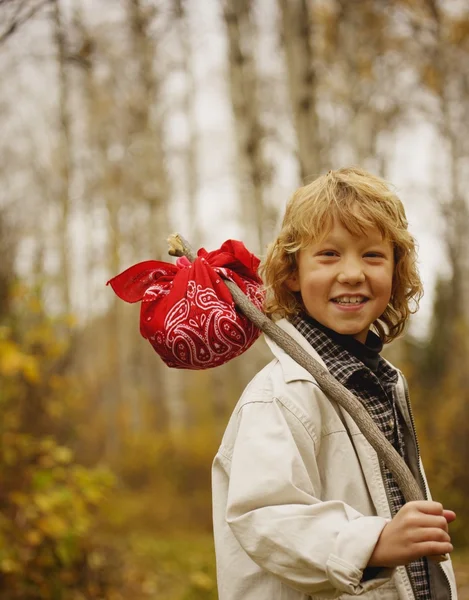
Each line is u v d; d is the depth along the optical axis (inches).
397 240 70.1
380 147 580.7
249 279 77.2
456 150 512.1
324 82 519.2
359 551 55.2
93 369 647.1
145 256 816.3
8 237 230.1
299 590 58.5
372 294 68.9
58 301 713.6
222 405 505.0
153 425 713.6
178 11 465.1
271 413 63.7
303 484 60.6
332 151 504.4
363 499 64.4
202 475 459.8
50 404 208.8
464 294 539.8
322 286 68.4
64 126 733.9
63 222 745.0
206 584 224.2
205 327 69.4
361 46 490.9
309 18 274.7
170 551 300.5
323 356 70.7
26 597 171.5
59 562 184.9
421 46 476.1
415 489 60.2
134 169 747.4
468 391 365.1
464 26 458.0
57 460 190.4
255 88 422.3
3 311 208.8
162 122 636.1
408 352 482.0
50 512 180.2
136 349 708.7
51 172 810.8
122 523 368.8
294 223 70.6
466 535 310.7
